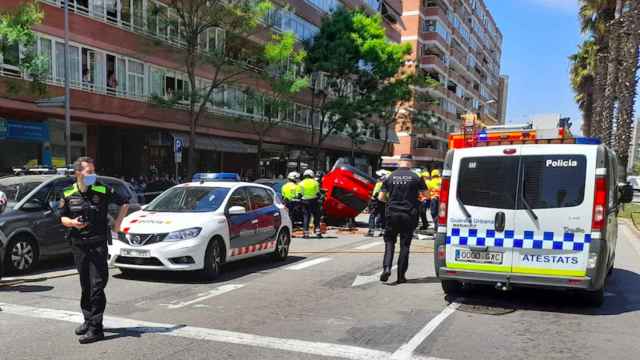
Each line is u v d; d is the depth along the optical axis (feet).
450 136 33.27
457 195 21.62
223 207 28.12
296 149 122.83
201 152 94.99
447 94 216.54
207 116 88.53
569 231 19.76
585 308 21.21
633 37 62.13
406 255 25.88
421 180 25.76
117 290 23.71
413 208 25.58
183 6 66.90
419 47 193.26
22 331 17.11
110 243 17.16
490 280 20.88
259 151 90.12
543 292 23.94
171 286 24.76
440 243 21.85
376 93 105.91
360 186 54.49
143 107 75.25
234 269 29.96
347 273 28.73
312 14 118.01
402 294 23.40
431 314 19.83
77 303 20.85
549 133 27.86
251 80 96.12
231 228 28.07
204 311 20.02
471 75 257.75
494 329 17.97
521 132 28.22
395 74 108.78
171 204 28.86
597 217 19.43
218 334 17.01
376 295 23.17
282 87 77.97
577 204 19.71
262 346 15.80
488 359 14.97
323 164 137.08
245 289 24.29
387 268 25.96
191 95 66.44
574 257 19.67
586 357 15.28
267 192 33.37
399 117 130.21
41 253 27.76
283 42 76.13
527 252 20.34
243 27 67.36
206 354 15.05
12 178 29.78
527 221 20.35
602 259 19.48
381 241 44.32
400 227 25.66
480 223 21.11
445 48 209.15
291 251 37.88
